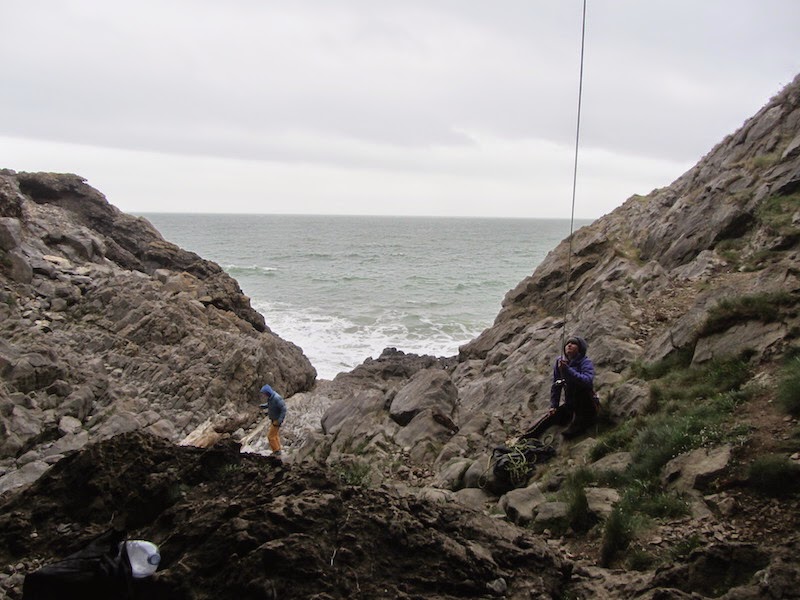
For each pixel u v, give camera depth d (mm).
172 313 23922
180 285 27562
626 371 10977
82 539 5117
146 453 6051
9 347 18312
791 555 4535
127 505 5527
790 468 5766
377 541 4703
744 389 7844
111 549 4473
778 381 7660
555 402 9875
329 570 4332
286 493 5160
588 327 13617
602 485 7422
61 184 33438
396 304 48156
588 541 6234
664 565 4801
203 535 4676
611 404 9641
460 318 42562
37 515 5473
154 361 21859
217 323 26125
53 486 5758
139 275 26672
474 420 11844
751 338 8875
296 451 15188
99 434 16859
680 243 15859
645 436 7785
